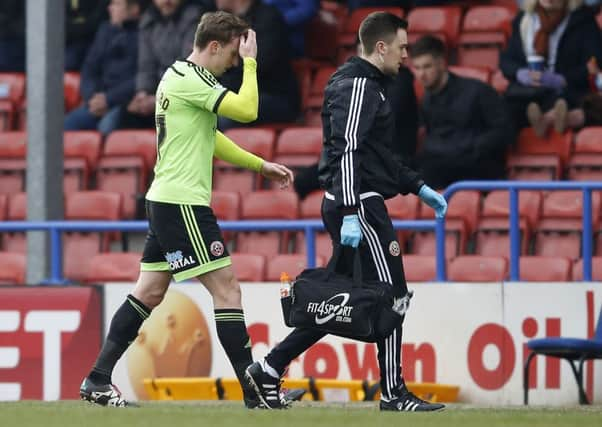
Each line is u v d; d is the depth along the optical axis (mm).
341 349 35281
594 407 28312
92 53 49281
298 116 47000
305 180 42406
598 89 42844
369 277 24547
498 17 48188
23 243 44688
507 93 42906
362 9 50156
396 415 22719
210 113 24812
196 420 21406
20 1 53750
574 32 42938
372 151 24422
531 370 34531
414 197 40469
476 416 22719
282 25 45469
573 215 39438
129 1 48750
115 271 40281
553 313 34438
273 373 24984
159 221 24750
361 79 24234
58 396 36438
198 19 46844
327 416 22344
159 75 47594
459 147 41125
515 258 35031
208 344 36062
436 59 41250
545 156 42094
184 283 36281
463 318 34844
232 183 44500
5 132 48688
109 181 45812
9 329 36781
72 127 48812
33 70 38562
